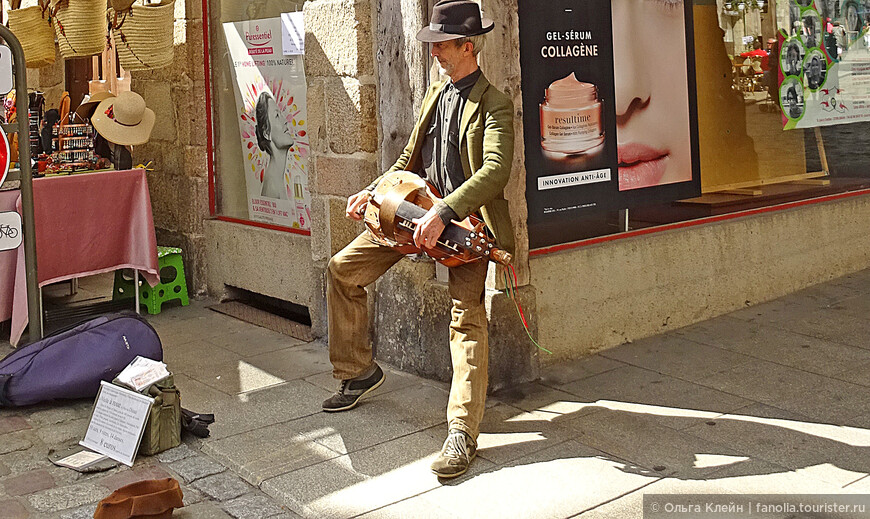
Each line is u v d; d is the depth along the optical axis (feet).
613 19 16.44
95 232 19.33
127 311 15.65
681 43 17.69
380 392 15.26
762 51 19.43
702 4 18.06
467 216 11.95
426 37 12.04
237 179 21.24
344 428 13.78
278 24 19.24
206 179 21.88
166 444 13.23
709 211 18.67
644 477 11.80
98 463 12.72
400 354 16.31
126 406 13.15
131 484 11.21
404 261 15.96
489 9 14.39
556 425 13.62
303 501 11.46
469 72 12.43
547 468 12.16
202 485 12.14
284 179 19.72
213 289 22.02
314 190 17.75
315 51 17.11
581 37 15.96
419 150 13.25
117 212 19.65
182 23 21.29
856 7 21.72
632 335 17.39
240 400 15.12
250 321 19.94
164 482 11.27
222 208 21.89
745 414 13.84
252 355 17.58
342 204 17.10
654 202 17.60
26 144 14.99
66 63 24.98
